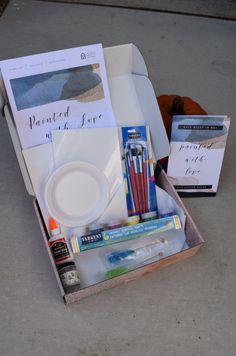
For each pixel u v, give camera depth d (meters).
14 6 1.91
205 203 1.20
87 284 0.96
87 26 1.86
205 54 1.77
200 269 1.05
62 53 0.94
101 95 1.01
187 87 1.60
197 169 1.14
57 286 1.00
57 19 1.87
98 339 0.92
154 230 1.02
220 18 2.00
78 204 1.01
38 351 0.90
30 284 1.00
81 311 0.96
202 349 0.92
